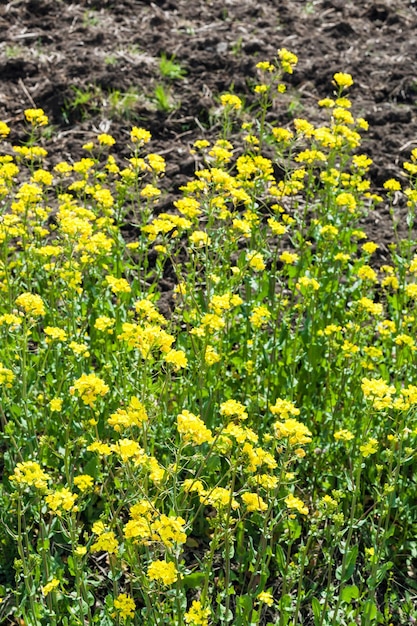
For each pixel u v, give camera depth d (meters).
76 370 5.15
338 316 6.05
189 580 4.51
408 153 8.13
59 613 4.52
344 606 4.73
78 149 8.08
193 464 4.96
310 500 5.26
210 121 8.38
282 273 6.38
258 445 5.23
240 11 9.98
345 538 5.09
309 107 8.71
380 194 7.81
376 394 4.37
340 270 6.11
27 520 4.95
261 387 5.56
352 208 6.18
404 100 8.88
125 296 5.69
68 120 8.42
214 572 4.92
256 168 6.09
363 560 5.00
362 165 6.42
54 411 5.15
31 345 6.10
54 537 4.92
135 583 4.74
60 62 8.97
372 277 5.57
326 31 9.74
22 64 8.92
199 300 5.69
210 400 5.04
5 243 5.62
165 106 8.52
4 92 8.66
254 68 9.02
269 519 4.88
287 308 6.25
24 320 4.83
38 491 4.23
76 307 5.61
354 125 8.41
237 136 8.24
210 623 4.44
